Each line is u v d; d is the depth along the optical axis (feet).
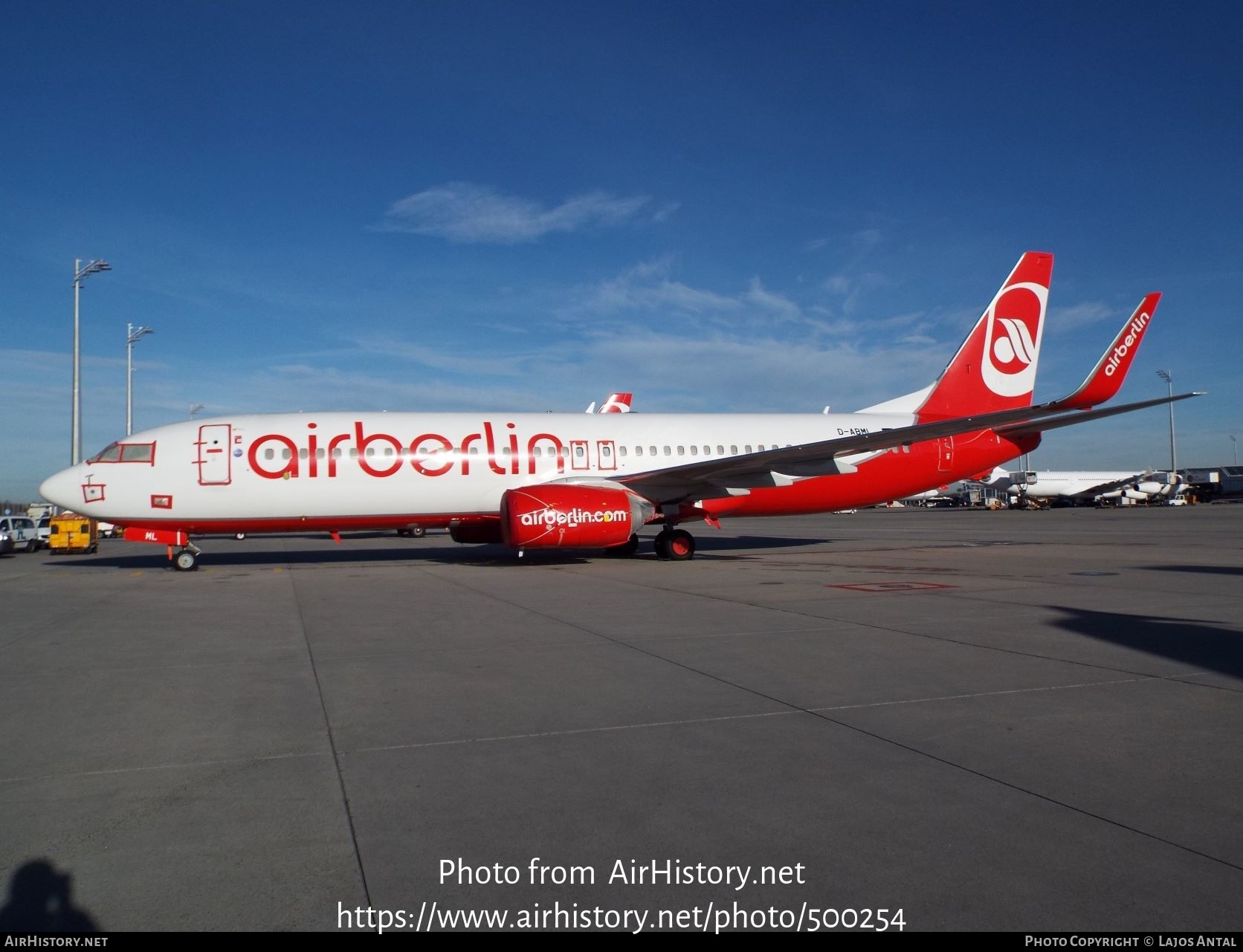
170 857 12.47
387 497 59.93
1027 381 72.28
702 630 30.94
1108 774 15.31
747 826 13.30
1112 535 94.17
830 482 66.69
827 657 25.88
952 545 79.61
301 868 12.08
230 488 57.88
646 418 67.10
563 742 17.76
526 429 63.16
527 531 54.24
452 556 71.77
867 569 54.49
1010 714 19.34
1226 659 25.04
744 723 18.93
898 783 15.02
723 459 56.24
